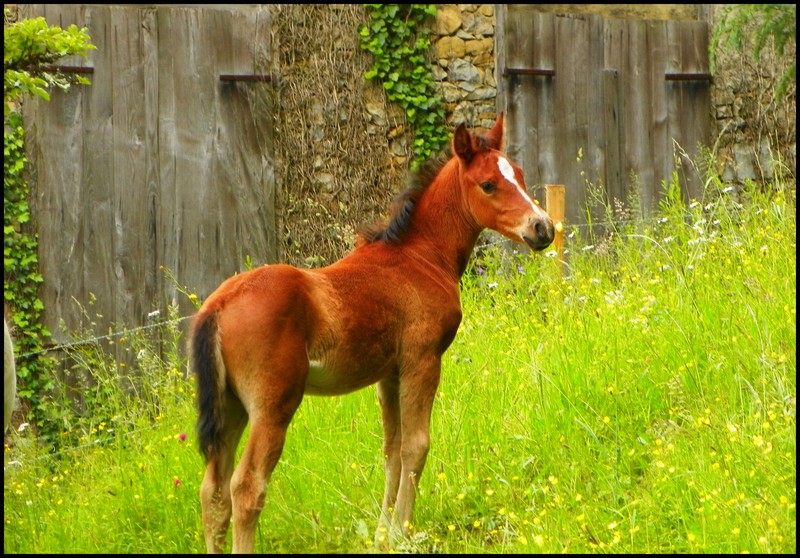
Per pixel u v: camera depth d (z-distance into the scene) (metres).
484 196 8.07
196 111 14.62
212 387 6.89
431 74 15.51
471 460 8.88
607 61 16.47
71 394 13.70
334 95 15.12
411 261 7.96
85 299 13.99
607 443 8.92
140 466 9.28
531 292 12.81
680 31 16.78
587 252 14.38
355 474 8.90
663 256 12.90
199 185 14.62
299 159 15.00
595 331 10.77
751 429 8.34
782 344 9.57
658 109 16.69
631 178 16.53
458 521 8.02
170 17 14.52
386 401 8.11
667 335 10.26
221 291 7.16
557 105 16.17
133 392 13.99
